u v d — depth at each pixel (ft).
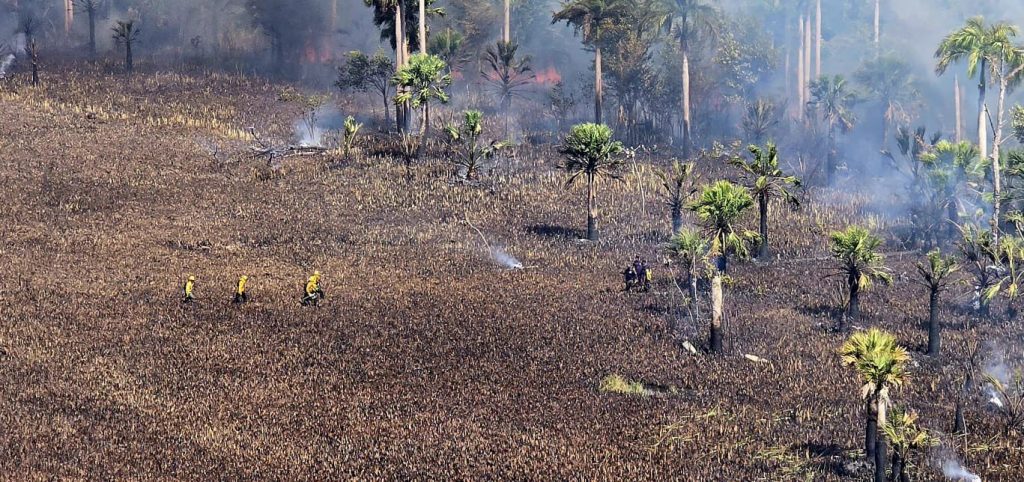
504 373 140.05
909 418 111.04
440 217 222.07
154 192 227.40
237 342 150.51
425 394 132.77
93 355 144.77
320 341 151.12
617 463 113.29
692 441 119.34
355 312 164.35
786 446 117.91
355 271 188.34
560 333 155.22
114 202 221.05
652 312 166.40
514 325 158.40
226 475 110.32
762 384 137.08
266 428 122.01
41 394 131.03
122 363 142.10
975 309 167.22
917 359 144.87
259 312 164.25
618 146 212.84
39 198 219.61
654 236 213.05
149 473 110.32
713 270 162.20
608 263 196.34
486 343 150.71
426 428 122.31
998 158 199.82
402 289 177.27
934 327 146.00
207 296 172.04
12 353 144.87
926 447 114.83
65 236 201.77
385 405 129.08
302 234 208.85
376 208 225.15
